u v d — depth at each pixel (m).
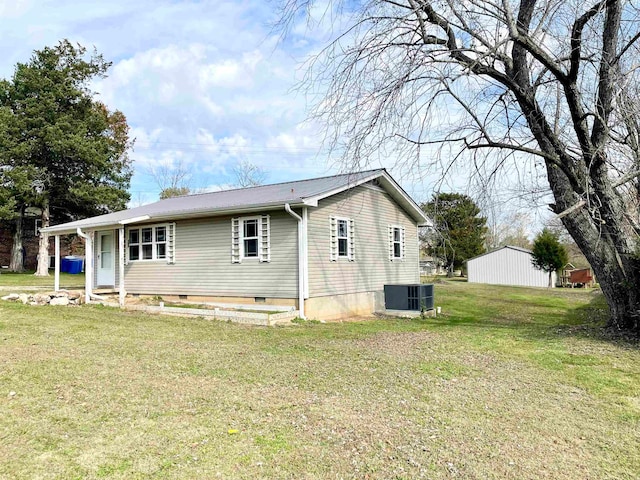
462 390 5.23
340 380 5.55
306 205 10.80
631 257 8.70
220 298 12.53
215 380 5.45
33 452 3.45
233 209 11.45
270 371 5.93
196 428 3.95
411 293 13.34
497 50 7.75
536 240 28.80
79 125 25.12
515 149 8.64
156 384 5.22
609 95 8.39
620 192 9.70
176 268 13.47
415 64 7.84
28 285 18.59
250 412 4.36
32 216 29.05
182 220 13.37
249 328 9.64
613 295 9.23
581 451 3.63
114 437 3.74
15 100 24.94
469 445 3.69
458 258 31.78
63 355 6.54
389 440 3.76
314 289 11.45
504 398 4.96
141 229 14.43
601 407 4.71
